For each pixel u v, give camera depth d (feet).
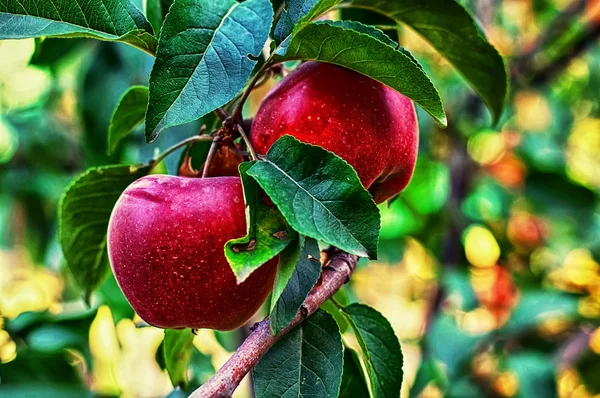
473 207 4.13
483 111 3.73
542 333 3.58
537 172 3.93
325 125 1.75
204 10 1.68
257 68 2.03
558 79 4.57
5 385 2.51
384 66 1.68
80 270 2.15
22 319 2.60
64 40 2.59
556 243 4.69
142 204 1.74
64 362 2.59
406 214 4.23
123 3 1.76
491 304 3.63
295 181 1.62
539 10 4.29
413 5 1.98
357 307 1.89
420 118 3.71
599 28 3.51
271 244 1.58
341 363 1.75
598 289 4.11
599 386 3.67
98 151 2.73
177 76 1.64
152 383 4.44
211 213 1.72
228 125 1.82
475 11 3.62
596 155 5.64
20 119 3.85
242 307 1.77
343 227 1.59
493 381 3.17
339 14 2.19
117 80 2.68
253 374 1.74
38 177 3.87
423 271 4.60
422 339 3.38
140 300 1.78
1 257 5.47
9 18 1.71
